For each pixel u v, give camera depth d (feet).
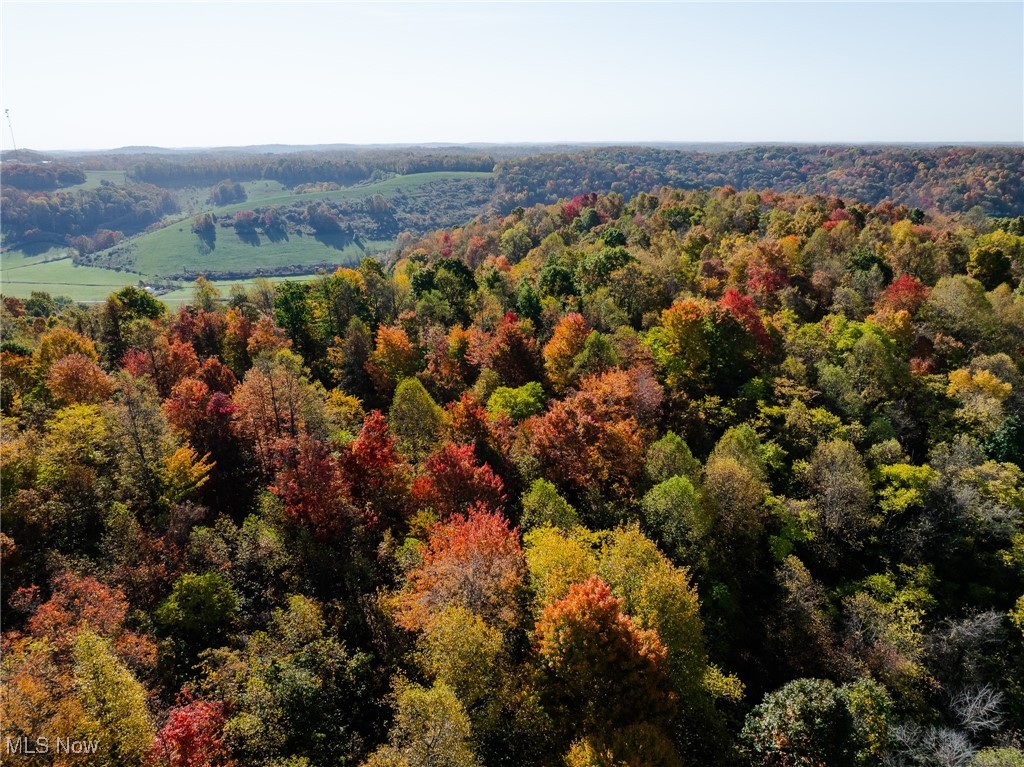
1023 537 169.37
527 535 151.84
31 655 94.68
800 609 150.92
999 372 246.68
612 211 653.30
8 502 134.00
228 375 252.21
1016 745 126.11
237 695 105.40
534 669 119.96
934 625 154.10
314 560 146.72
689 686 123.24
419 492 167.63
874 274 316.40
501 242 576.61
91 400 203.00
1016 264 358.64
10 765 81.56
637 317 306.76
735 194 600.39
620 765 100.37
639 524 164.45
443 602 126.41
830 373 226.79
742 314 255.29
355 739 107.86
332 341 315.37
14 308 433.07
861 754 107.65
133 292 340.18
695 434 215.31
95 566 129.80
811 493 187.83
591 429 185.47
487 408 227.81
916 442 222.28
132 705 90.94
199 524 158.51
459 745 96.99
